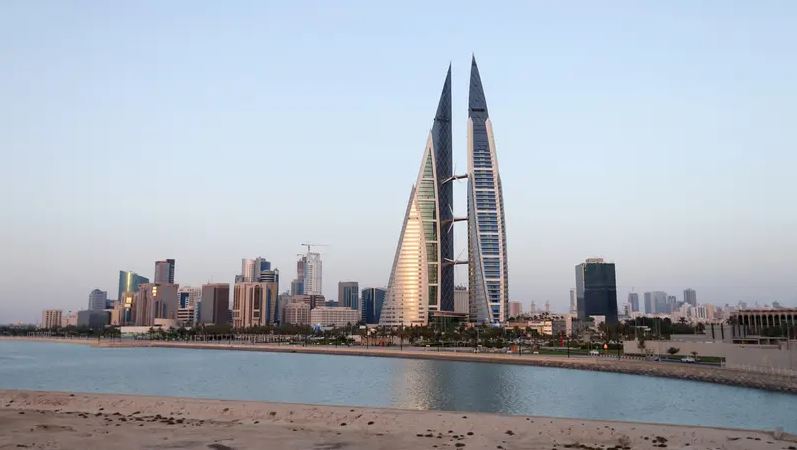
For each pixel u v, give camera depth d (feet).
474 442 187.62
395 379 603.67
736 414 358.02
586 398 443.73
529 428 210.38
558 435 199.93
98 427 205.05
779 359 526.98
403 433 204.64
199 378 613.11
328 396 444.96
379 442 186.19
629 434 198.80
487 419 225.76
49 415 234.38
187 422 222.69
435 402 417.49
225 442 181.88
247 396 441.27
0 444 172.55
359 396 448.65
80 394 293.02
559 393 479.00
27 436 185.47
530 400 431.43
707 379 568.00
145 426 209.87
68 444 174.09
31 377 629.51
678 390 498.28
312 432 203.62
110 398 279.49
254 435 195.21
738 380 525.34
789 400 425.69
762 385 492.95
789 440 190.08
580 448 178.50
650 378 619.26
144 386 524.52
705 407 391.04
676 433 199.93
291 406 254.88
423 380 592.19
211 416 244.01
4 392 293.84
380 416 232.32
